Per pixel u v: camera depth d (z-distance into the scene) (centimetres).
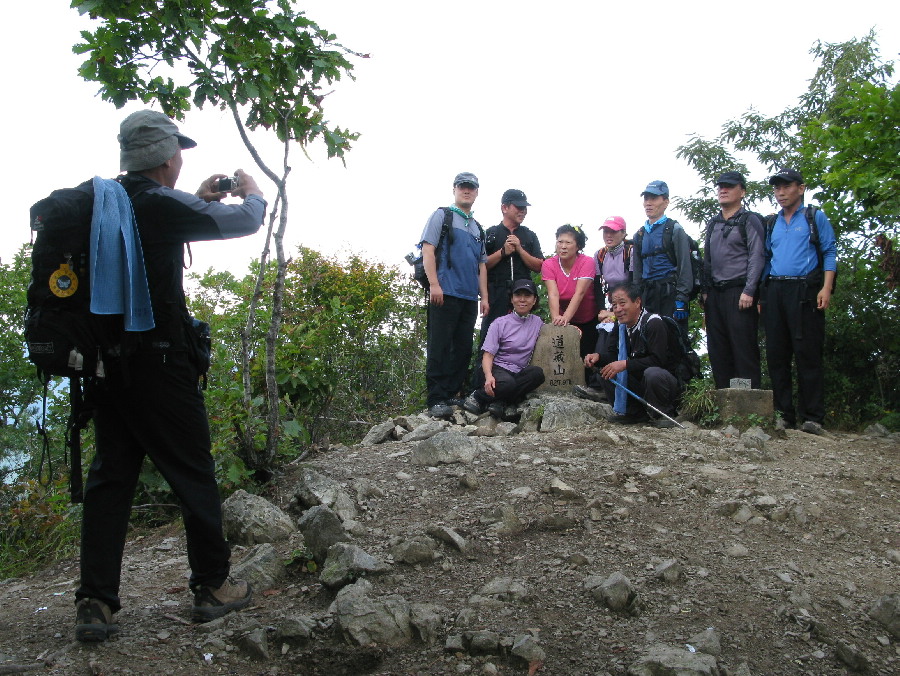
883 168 601
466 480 449
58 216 272
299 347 597
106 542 298
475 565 361
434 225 667
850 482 487
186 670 281
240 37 396
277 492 471
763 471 489
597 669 284
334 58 419
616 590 325
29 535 502
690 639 303
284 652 294
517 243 714
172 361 295
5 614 348
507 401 667
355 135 439
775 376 642
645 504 428
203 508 309
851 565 380
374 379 902
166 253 293
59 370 277
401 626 301
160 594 358
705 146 1070
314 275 1044
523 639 292
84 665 281
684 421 623
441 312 669
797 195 630
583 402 638
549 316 771
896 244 626
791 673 294
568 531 394
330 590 341
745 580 353
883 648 313
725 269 648
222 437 465
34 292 277
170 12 372
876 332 715
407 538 380
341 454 534
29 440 755
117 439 301
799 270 626
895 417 666
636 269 670
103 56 378
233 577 352
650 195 666
